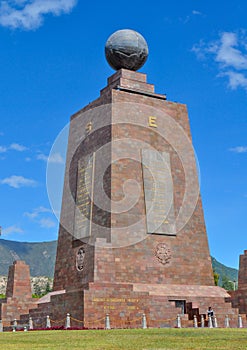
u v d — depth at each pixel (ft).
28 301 181.78
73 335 111.96
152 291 166.61
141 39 198.08
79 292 150.30
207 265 183.52
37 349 86.43
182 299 168.14
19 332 128.77
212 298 171.32
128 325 151.33
